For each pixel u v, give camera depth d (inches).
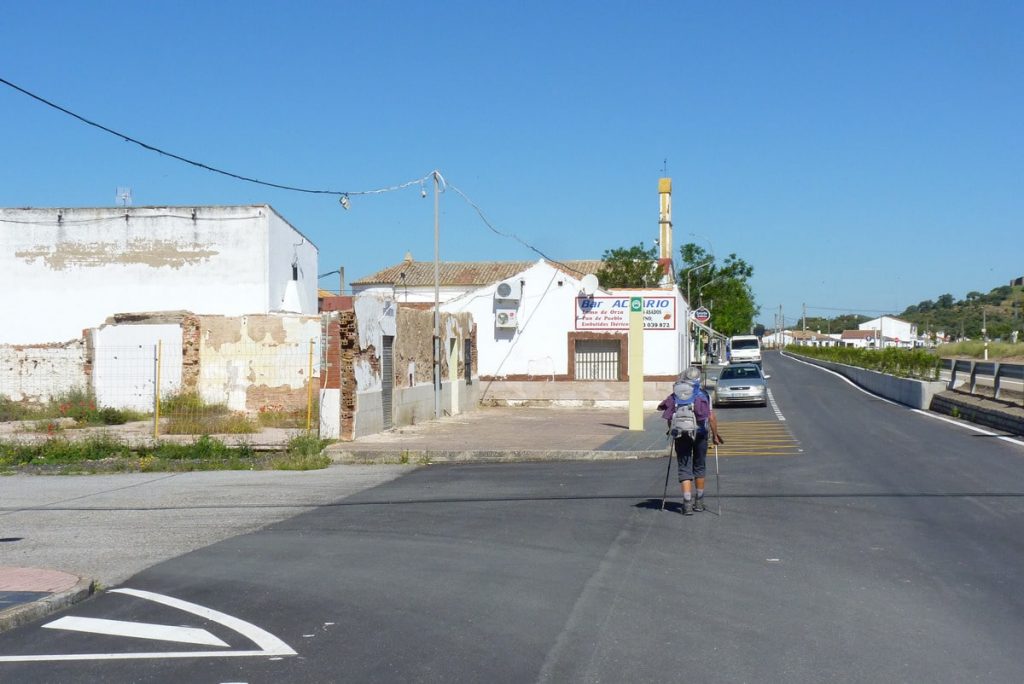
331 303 1454.2
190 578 366.0
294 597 334.0
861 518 469.1
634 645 272.4
